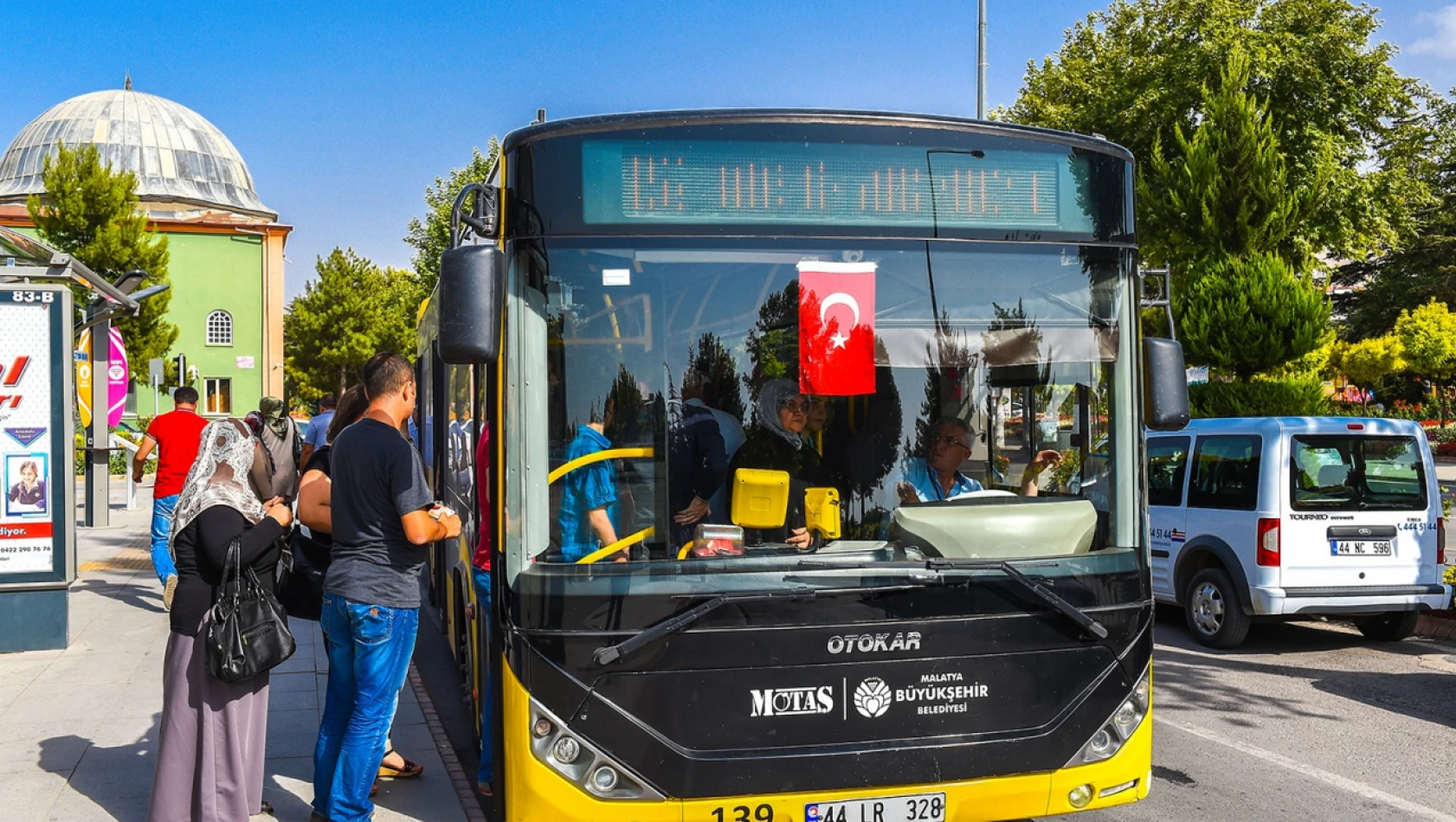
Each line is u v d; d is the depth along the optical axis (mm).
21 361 8844
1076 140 4594
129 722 7000
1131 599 4367
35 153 60000
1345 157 29141
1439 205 47938
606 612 3951
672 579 3984
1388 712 7652
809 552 4211
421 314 11758
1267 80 28766
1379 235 30609
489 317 3988
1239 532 9422
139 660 8727
